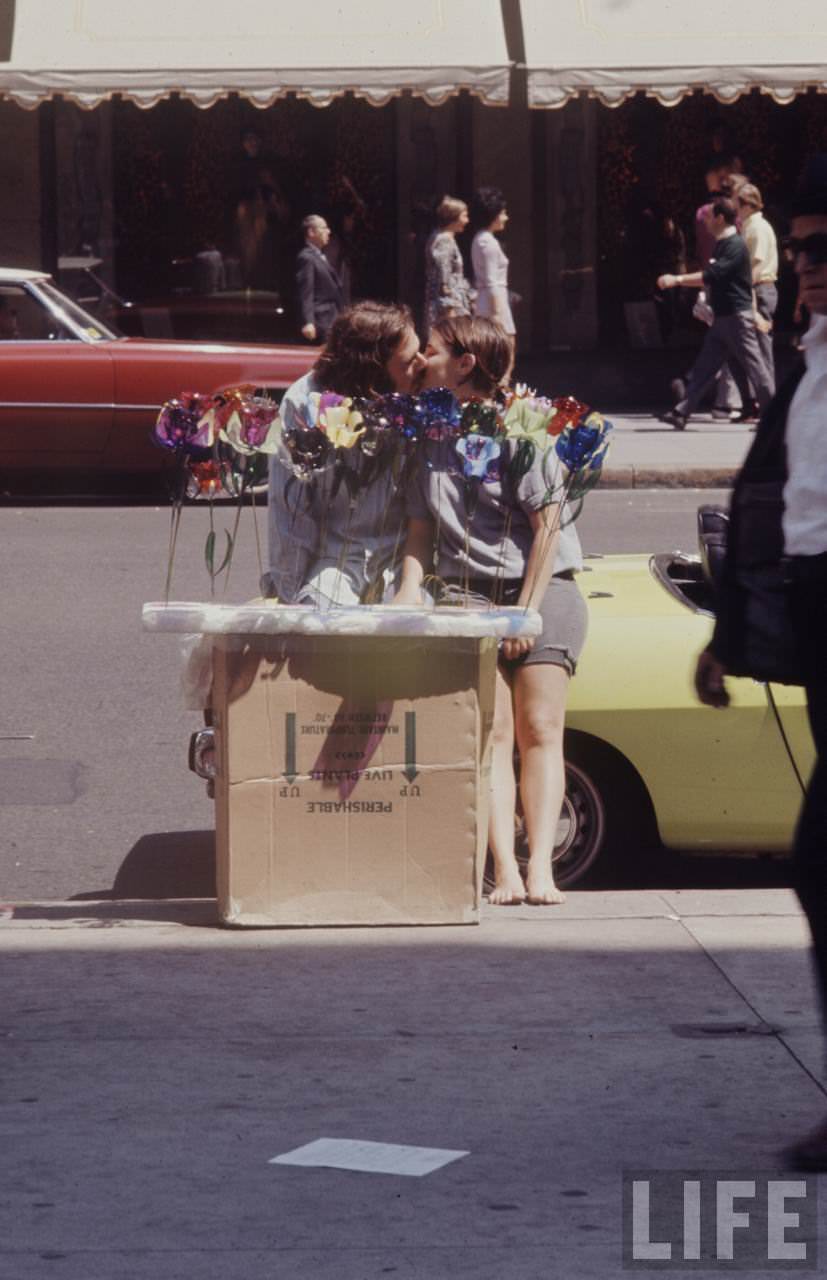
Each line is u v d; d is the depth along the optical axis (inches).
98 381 745.6
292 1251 188.2
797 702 316.5
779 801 319.3
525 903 304.8
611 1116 221.0
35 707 462.3
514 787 315.3
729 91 938.1
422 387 296.8
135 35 935.0
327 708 285.1
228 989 263.0
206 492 296.4
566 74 929.5
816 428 213.2
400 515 302.7
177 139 1090.7
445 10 946.7
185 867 355.3
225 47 932.6
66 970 272.1
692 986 263.4
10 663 502.3
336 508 299.7
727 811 320.5
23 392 744.3
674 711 317.7
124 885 345.7
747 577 219.6
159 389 748.0
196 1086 230.2
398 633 280.2
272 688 284.8
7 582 604.4
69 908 307.1
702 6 951.6
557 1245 189.6
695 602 353.4
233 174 1095.0
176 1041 244.5
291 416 292.8
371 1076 233.0
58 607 568.7
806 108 1106.1
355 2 947.3
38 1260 186.2
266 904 288.5
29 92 924.0
